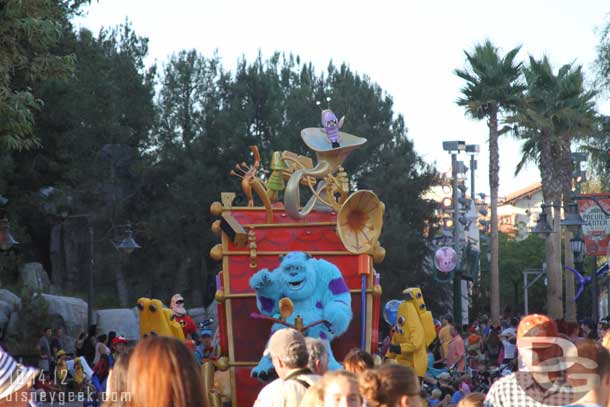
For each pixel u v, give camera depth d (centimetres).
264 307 2645
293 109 8725
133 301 8556
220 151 8456
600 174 7081
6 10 3372
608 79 6669
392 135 8919
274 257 2831
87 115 7494
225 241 2839
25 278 7306
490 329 4475
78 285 8331
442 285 8838
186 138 8694
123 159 8050
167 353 918
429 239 8838
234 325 2775
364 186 8612
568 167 7981
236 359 2755
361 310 2778
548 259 8019
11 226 6725
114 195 8138
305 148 8669
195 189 8250
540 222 6272
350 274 2795
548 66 7612
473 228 12544
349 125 8731
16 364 1077
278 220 2911
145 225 8288
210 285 8556
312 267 2648
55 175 7006
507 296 15075
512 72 7519
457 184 6794
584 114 7562
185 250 8375
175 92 8862
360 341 2770
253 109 8781
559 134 7700
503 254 15212
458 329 4750
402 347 3388
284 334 1341
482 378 3722
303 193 7900
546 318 1159
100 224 8225
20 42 3581
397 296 8375
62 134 7038
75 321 6384
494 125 7538
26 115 3484
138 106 8512
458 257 6581
